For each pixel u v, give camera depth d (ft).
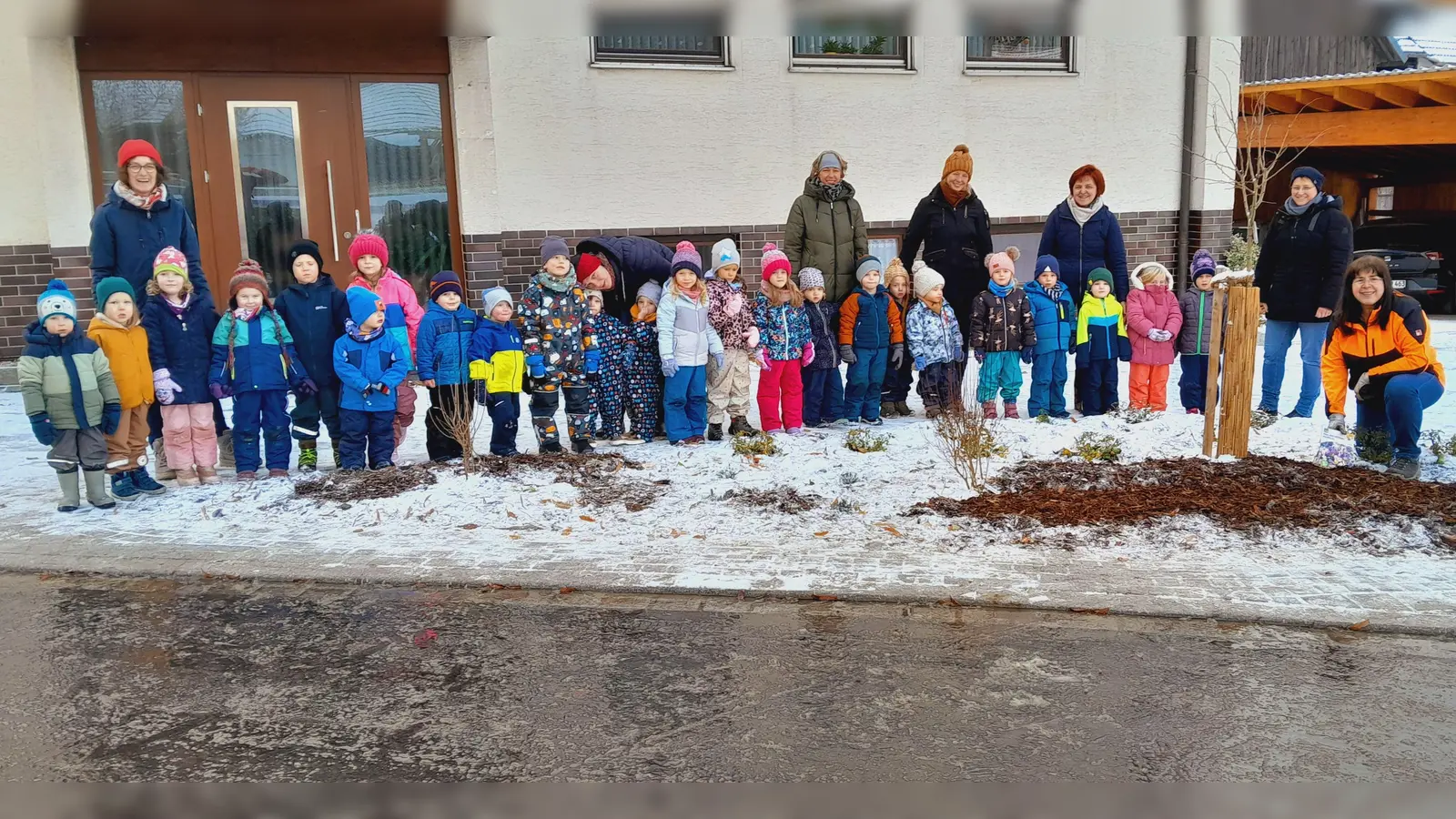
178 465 21.43
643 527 18.52
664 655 13.51
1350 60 58.59
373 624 14.64
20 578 16.74
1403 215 64.03
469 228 35.86
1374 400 21.40
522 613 14.98
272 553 17.40
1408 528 17.39
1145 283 26.63
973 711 11.93
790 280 24.94
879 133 39.70
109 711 12.10
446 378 22.35
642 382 24.66
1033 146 41.27
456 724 11.71
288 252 35.06
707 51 38.11
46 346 19.33
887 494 20.04
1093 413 27.02
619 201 37.47
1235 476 20.52
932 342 26.02
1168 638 13.88
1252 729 11.46
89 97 32.78
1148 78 41.93
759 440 23.66
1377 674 12.76
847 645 13.75
